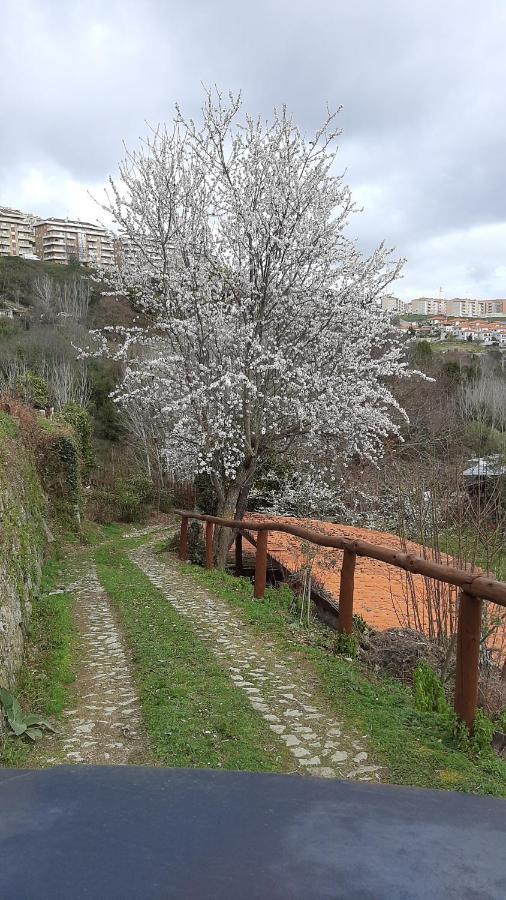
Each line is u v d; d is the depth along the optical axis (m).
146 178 11.77
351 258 12.31
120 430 33.16
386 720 3.93
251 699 4.31
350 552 5.56
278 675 4.84
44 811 0.65
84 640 6.25
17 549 7.37
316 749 3.52
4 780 0.76
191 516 13.11
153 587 9.19
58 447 16.58
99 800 0.69
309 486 14.73
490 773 3.30
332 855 0.56
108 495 24.31
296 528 7.00
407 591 7.70
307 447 13.62
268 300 12.17
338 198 11.86
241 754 3.43
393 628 6.55
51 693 4.58
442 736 3.72
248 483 13.20
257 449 12.38
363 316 12.40
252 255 11.71
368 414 12.09
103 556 14.39
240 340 11.41
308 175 11.55
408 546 10.41
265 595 8.11
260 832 0.61
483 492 8.47
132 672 5.11
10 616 5.65
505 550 7.42
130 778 0.77
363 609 7.43
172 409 11.52
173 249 12.29
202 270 11.85
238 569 12.73
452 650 5.48
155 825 0.62
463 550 7.16
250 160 11.62
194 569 11.45
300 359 12.56
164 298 12.06
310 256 11.94
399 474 11.59
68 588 9.65
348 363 12.45
